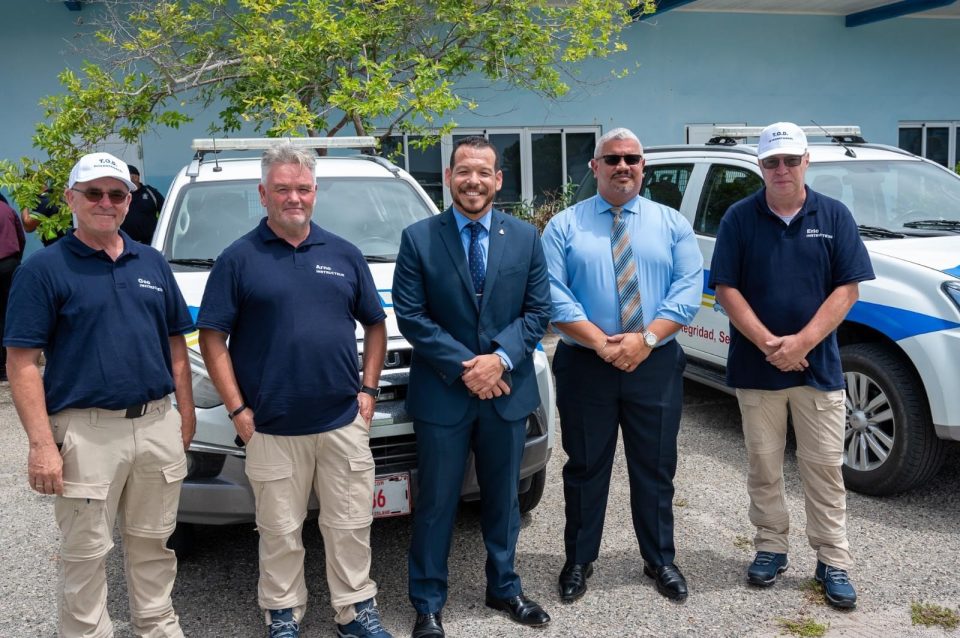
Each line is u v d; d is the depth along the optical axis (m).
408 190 4.88
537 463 3.51
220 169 4.87
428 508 3.07
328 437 2.94
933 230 4.71
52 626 3.23
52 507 4.42
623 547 3.80
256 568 3.67
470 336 3.01
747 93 11.69
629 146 3.17
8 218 7.12
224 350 2.91
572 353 3.29
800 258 3.21
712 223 5.34
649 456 3.29
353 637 3.02
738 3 11.10
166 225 4.39
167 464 2.84
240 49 6.93
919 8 10.87
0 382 7.32
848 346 4.35
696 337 5.35
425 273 2.99
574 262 3.28
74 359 2.64
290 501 2.96
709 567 3.58
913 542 3.74
